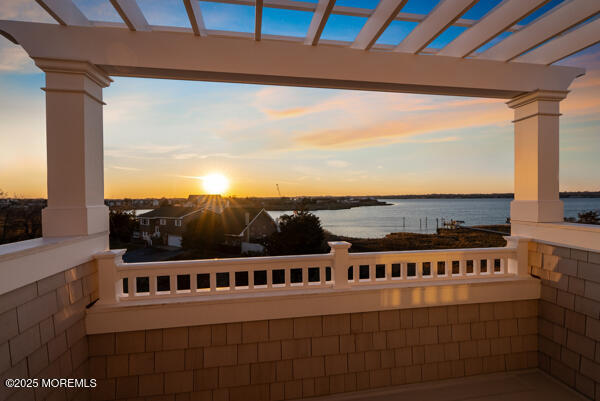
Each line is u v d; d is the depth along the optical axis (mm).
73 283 1880
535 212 2807
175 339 2180
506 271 2801
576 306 2396
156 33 2195
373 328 2455
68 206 2029
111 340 2100
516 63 2742
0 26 1929
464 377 2609
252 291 2354
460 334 2611
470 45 2469
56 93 2041
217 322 2215
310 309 2340
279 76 2395
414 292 2510
